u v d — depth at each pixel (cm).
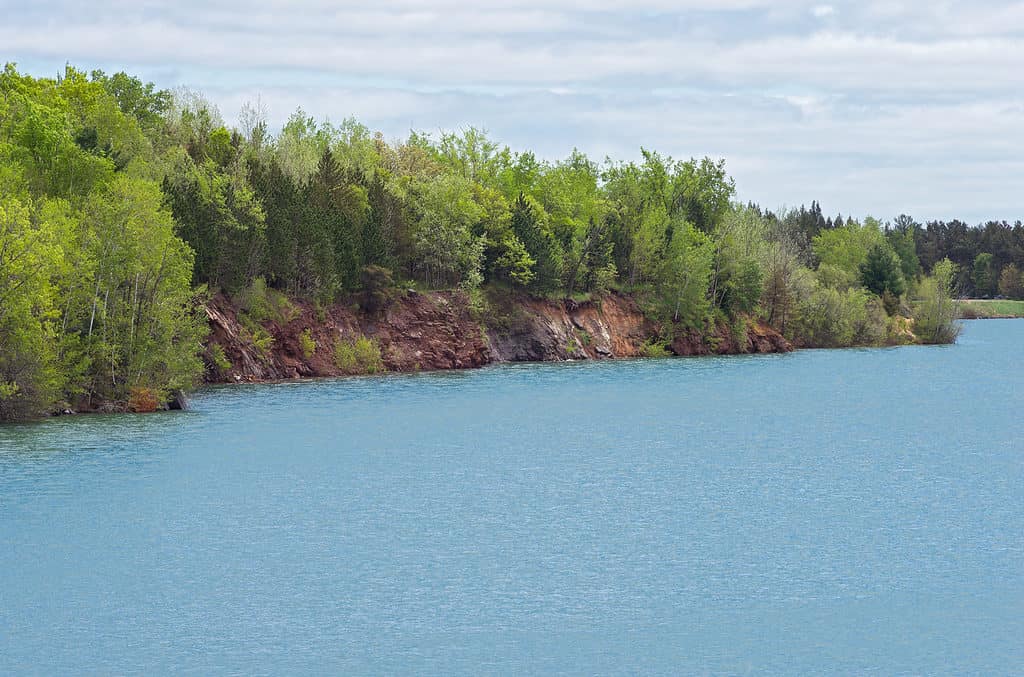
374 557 5419
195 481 7019
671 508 6562
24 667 4041
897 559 5491
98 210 9194
